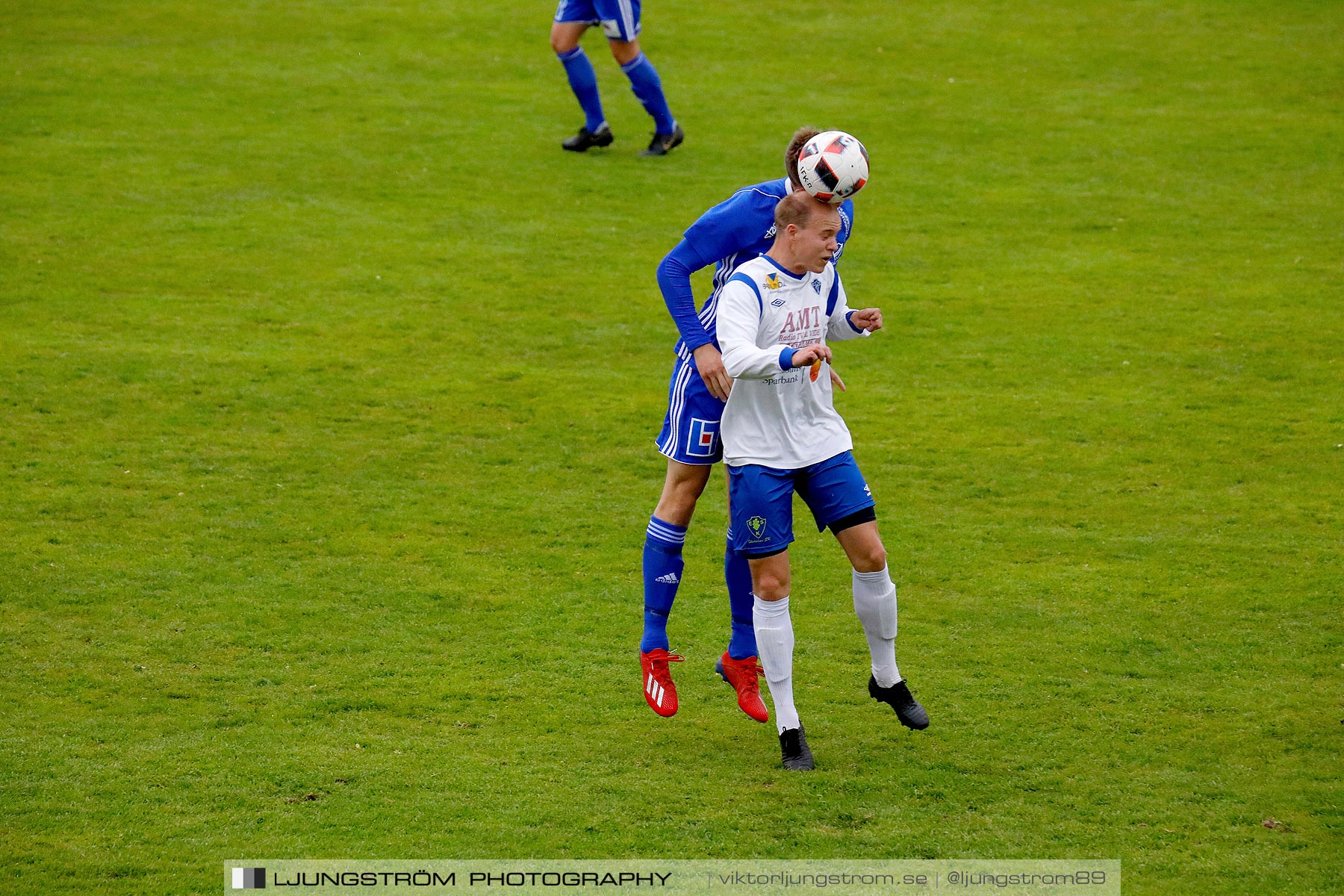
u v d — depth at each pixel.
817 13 67.06
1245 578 23.00
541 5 68.06
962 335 35.44
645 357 34.06
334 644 20.47
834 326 17.84
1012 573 23.36
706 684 19.58
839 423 17.19
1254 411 30.83
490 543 24.55
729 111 53.78
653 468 28.19
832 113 53.66
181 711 18.22
